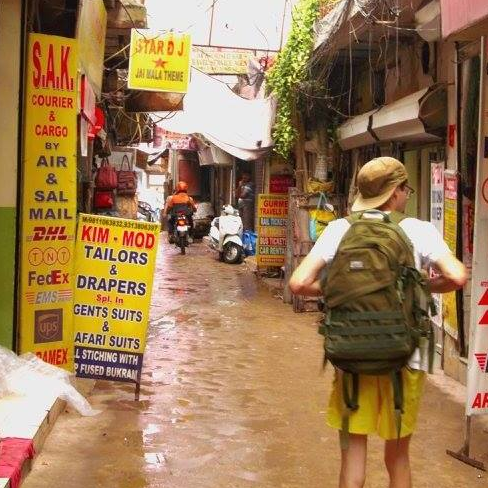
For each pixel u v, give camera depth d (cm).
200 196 2977
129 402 607
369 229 329
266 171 1648
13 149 573
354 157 1116
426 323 333
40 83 574
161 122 1588
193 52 1326
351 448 347
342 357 324
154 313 1077
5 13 568
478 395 490
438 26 706
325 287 332
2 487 372
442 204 729
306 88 1119
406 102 785
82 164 817
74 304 598
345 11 857
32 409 507
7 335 577
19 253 577
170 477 451
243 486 441
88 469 457
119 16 888
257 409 604
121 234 598
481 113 488
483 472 473
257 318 1052
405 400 337
